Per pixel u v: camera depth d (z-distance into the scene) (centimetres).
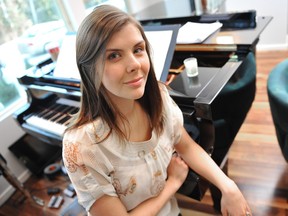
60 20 212
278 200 141
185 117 100
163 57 106
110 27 52
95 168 63
